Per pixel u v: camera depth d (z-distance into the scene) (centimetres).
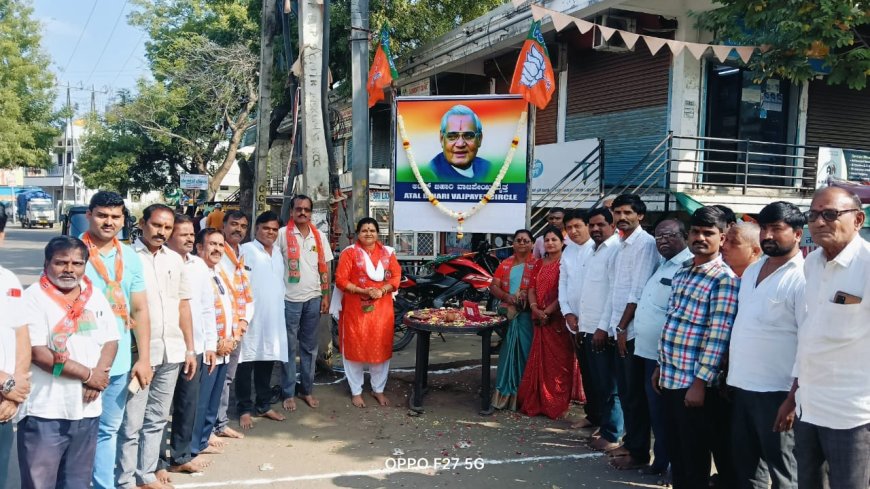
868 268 258
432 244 1280
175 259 388
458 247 1252
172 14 2281
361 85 661
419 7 1234
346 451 462
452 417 542
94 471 335
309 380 562
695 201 820
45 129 2698
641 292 418
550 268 543
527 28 980
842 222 262
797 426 284
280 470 426
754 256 342
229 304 453
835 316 264
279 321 515
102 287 327
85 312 302
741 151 880
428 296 811
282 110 1357
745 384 312
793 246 299
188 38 2142
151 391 378
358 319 557
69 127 3847
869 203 625
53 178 4956
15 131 2514
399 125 663
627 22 886
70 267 293
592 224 475
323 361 652
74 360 296
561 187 965
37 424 290
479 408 566
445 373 688
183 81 2105
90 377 300
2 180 5156
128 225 1027
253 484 402
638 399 422
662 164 815
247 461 441
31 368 291
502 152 642
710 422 346
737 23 703
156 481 384
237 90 1998
